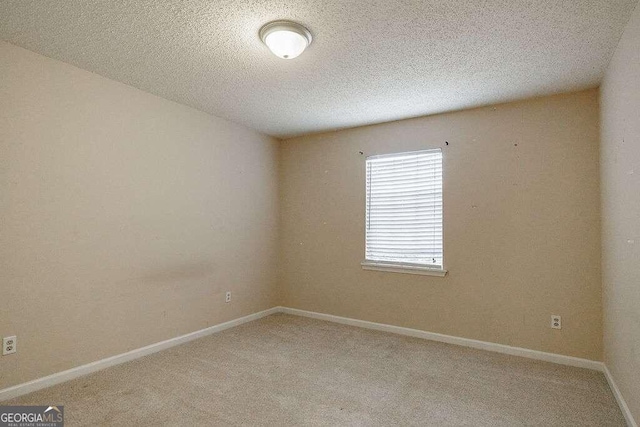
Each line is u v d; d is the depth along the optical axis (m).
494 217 3.12
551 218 2.89
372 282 3.77
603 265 2.60
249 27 1.98
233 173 3.82
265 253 4.26
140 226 2.90
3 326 2.12
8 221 2.15
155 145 3.03
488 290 3.13
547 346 2.87
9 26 1.98
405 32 2.01
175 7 1.80
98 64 2.46
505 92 2.87
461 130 3.31
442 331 3.34
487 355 2.98
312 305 4.20
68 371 2.42
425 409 2.09
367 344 3.23
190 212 3.33
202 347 3.12
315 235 4.20
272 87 2.85
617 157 2.15
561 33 2.00
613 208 2.26
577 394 2.28
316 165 4.22
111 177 2.70
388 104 3.19
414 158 3.57
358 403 2.16
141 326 2.90
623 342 2.05
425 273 3.42
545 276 2.90
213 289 3.56
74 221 2.47
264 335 3.48
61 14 1.87
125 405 2.09
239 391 2.30
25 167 2.23
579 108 2.81
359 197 3.89
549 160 2.91
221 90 2.92
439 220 3.40
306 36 2.01
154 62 2.43
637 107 1.74
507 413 2.05
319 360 2.84
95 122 2.61
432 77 2.61
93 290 2.58
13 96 2.18
